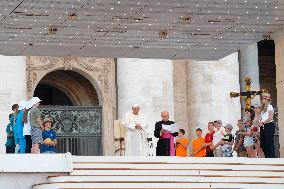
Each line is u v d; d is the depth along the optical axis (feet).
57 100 214.90
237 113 179.32
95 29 125.59
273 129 112.78
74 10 114.11
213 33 129.29
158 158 108.88
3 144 162.61
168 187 106.22
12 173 106.22
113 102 182.19
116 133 143.43
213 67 179.52
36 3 110.32
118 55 144.25
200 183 107.45
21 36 128.36
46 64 177.58
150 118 173.27
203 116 179.52
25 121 110.42
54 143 116.78
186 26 124.67
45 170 106.01
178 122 182.50
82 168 106.52
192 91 182.09
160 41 134.00
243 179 109.40
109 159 107.55
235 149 124.36
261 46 224.33
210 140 127.34
